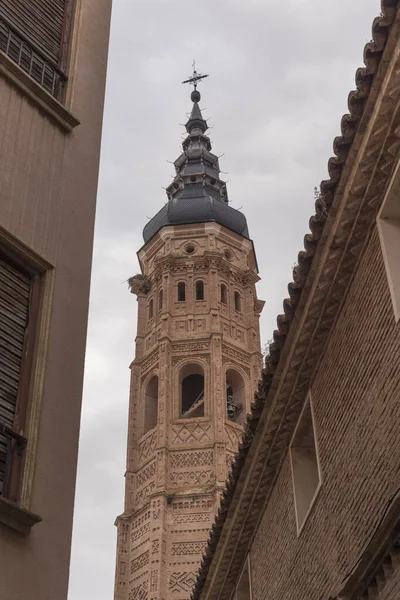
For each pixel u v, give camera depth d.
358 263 15.48
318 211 15.38
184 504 52.47
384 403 14.00
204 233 66.81
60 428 11.39
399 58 12.82
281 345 17.45
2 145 12.45
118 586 51.09
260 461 19.58
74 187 13.49
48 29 14.63
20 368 11.35
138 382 61.00
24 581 10.05
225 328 61.62
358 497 14.79
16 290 11.80
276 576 19.27
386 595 13.45
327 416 16.64
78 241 13.09
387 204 14.42
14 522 10.16
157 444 55.25
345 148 14.41
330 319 16.56
